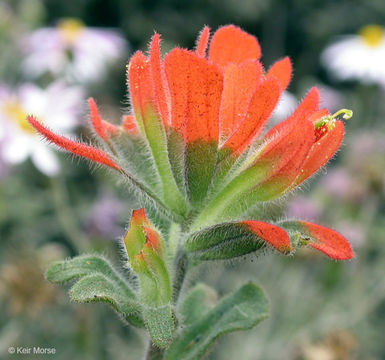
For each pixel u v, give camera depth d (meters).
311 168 0.13
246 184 0.13
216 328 0.14
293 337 0.36
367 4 0.93
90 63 0.38
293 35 0.93
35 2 0.44
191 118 0.12
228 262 0.14
